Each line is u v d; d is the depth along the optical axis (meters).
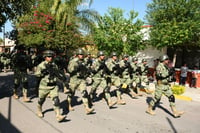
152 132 5.62
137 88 10.01
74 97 9.14
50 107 7.36
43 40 14.21
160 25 13.83
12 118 6.14
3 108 7.08
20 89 10.34
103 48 15.11
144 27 15.45
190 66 15.98
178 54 16.55
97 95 9.66
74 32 16.11
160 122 6.44
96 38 15.04
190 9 13.23
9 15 7.70
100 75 7.60
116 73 8.16
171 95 6.83
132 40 14.80
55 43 14.37
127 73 9.26
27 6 8.10
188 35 13.05
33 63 10.47
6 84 11.74
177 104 9.07
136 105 8.27
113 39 14.52
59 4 15.59
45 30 14.91
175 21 13.28
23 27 15.21
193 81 14.13
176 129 5.93
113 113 7.10
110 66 7.95
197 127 6.18
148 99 9.36
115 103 8.30
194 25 12.90
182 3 13.36
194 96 11.03
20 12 7.96
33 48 15.20
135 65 9.72
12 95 9.02
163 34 13.48
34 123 5.81
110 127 5.82
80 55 6.82
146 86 11.17
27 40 14.61
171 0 13.50
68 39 14.87
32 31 15.13
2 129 5.33
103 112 7.15
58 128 5.54
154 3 14.37
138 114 7.11
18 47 8.34
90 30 17.45
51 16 15.44
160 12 13.91
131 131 5.61
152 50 16.98
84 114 6.82
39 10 15.73
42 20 15.05
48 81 5.77
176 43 13.24
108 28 15.00
